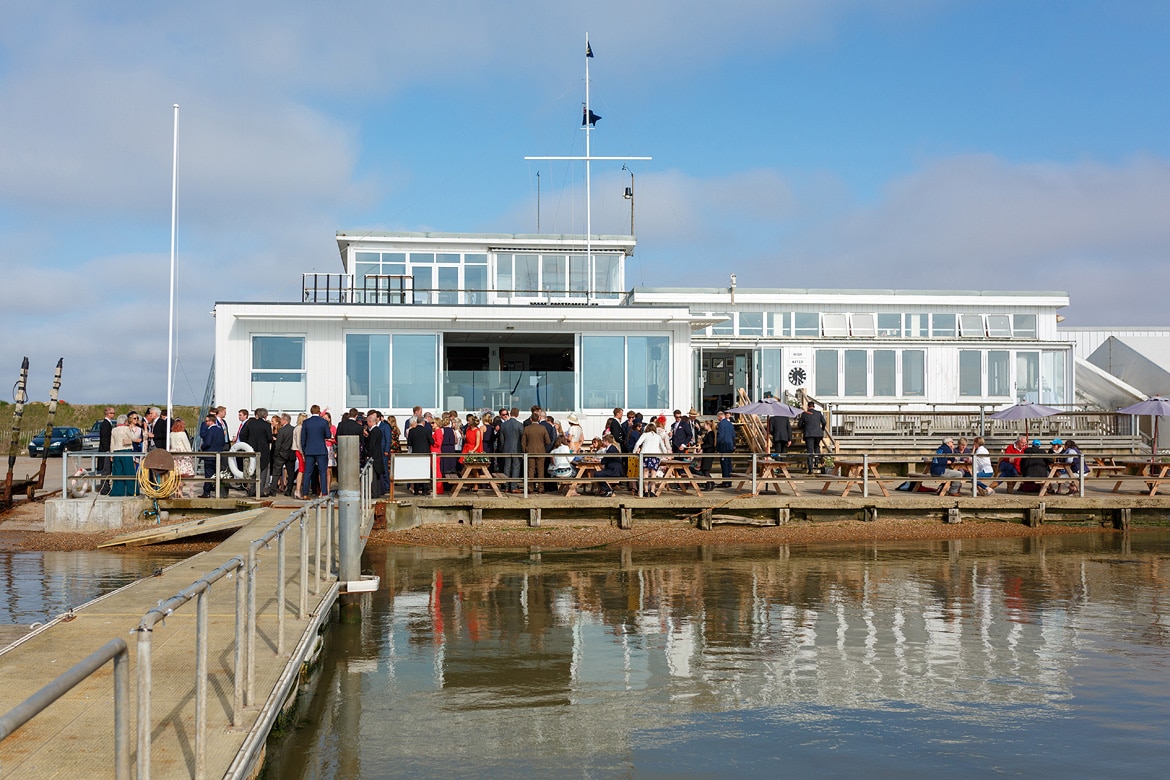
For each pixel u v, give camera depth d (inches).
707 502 828.6
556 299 1205.1
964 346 1305.4
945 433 1213.1
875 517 865.5
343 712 359.6
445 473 872.9
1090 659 436.8
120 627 372.2
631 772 305.6
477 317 999.6
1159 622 510.3
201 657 228.2
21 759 235.9
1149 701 378.0
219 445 833.5
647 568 676.7
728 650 450.0
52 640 350.9
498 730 341.7
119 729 181.8
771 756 319.9
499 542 778.2
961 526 867.4
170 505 780.6
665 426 958.4
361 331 993.5
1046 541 820.6
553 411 1026.7
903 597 574.9
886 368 1299.2
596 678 403.9
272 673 318.0
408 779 297.3
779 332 1357.0
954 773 307.4
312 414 799.7
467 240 1196.5
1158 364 1537.9
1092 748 329.1
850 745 330.3
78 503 763.4
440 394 998.4
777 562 706.2
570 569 670.5
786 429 997.8
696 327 1074.7
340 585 487.2
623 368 1032.2
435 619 513.3
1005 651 450.3
